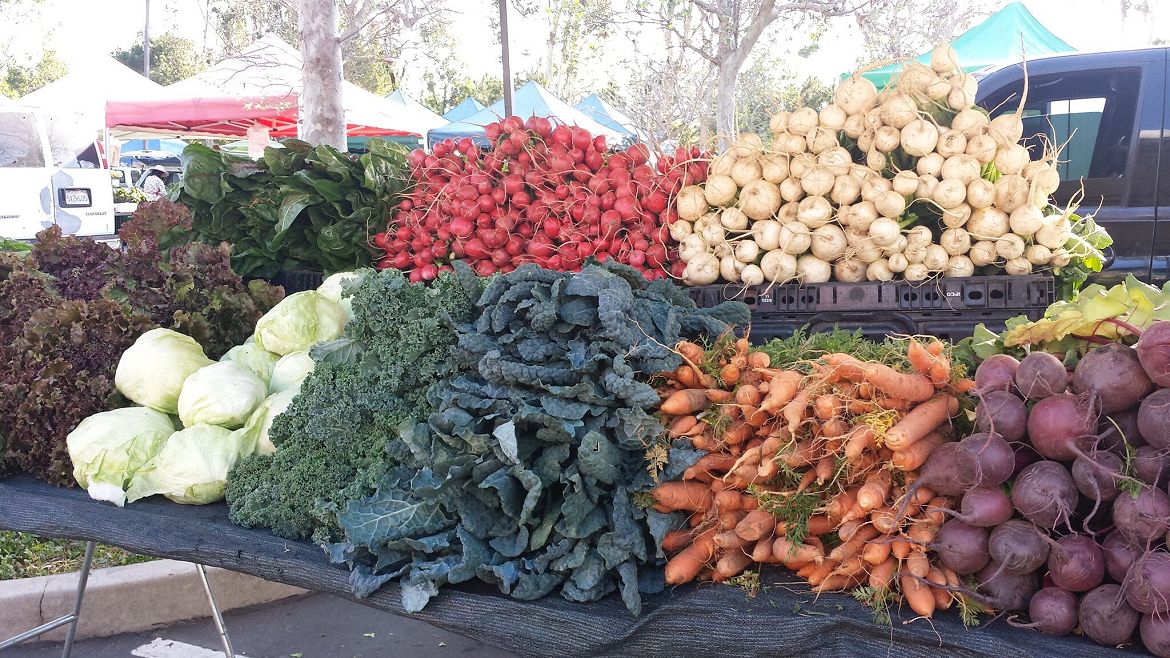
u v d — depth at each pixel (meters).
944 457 2.03
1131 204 5.25
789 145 3.42
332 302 3.62
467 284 2.77
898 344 2.52
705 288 3.54
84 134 14.35
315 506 2.57
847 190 3.31
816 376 2.38
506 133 4.25
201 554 2.60
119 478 2.89
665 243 3.78
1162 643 1.74
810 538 2.25
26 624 3.86
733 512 2.36
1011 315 3.25
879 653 1.96
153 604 3.99
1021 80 5.50
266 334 3.42
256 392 3.15
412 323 2.71
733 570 2.26
